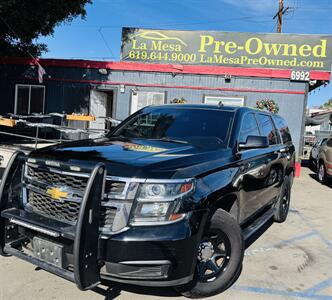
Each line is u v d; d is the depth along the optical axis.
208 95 14.09
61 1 11.80
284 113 13.77
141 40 14.73
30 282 3.76
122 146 3.73
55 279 3.85
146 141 4.12
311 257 5.02
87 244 2.77
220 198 3.43
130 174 2.92
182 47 14.52
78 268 2.73
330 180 11.97
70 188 3.06
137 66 14.26
